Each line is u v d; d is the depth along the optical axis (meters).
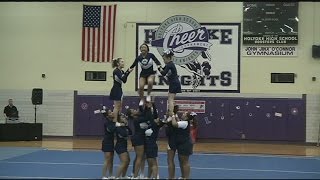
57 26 27.45
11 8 27.75
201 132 26.16
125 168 13.14
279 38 25.86
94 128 26.98
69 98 27.23
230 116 26.05
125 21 27.02
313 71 25.61
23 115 27.42
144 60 13.56
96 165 16.30
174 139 12.76
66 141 25.47
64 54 27.36
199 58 26.41
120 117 12.98
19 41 27.62
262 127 25.83
